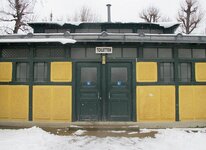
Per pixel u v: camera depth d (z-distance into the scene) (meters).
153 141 6.93
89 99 9.00
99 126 8.35
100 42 8.68
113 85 9.04
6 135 7.41
